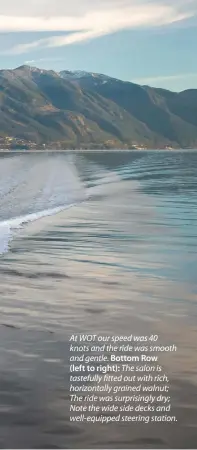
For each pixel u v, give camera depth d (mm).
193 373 7172
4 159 120438
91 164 92250
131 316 9750
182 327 9102
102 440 5641
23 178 56688
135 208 28109
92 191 39969
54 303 10633
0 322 9383
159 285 12102
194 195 35531
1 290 11656
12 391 6582
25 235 19500
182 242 17703
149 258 15172
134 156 149000
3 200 34344
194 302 10672
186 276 12977
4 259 15133
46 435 5699
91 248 16781
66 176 59531
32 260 14992
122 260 14945
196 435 5738
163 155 161125
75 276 13023
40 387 6711
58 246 17172
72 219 24031
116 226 21594
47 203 32219
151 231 20141
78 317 9680
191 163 94750
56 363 7488
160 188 41688
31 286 12055
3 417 5992
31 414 6066
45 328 9062
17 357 7676
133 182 48562
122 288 11867
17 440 5594
